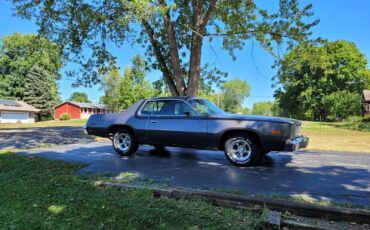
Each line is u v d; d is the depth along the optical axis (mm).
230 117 6336
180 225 3209
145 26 11398
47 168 5832
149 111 7387
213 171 5727
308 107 46031
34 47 12344
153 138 7191
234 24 11789
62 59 11734
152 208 3645
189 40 12227
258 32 11477
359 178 5156
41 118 54281
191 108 6789
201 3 10750
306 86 46156
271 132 5895
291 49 11414
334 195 4141
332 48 43969
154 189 4195
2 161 6520
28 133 15820
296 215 3395
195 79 10969
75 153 8047
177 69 11117
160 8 8734
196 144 6648
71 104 62031
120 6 9555
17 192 4387
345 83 44438
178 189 4223
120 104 48844
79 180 4898
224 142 6445
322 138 13711
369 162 6750
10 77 51688
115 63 12125
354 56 43344
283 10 11078
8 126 27297
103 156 7551
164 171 5711
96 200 3961
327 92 44531
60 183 4746
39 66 54156
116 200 3941
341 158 7363
